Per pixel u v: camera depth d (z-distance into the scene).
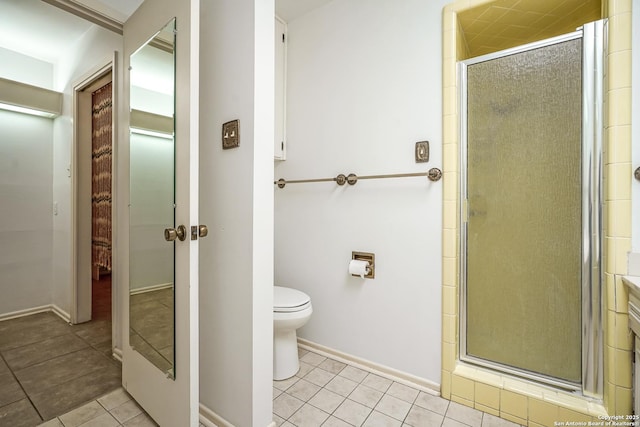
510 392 1.39
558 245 1.38
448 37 1.53
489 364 1.53
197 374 1.15
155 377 1.35
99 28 2.16
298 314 1.68
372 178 1.75
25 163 2.69
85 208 2.54
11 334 2.32
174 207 1.24
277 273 2.26
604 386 1.27
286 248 2.20
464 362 1.60
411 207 1.67
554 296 1.39
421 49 1.63
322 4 1.98
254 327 1.23
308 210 2.08
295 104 2.14
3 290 2.60
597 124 1.29
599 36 1.28
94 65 2.23
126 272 1.60
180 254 1.19
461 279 1.59
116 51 1.91
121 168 1.74
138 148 1.49
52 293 2.84
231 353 1.31
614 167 1.20
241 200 1.26
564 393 1.35
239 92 1.27
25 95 2.52
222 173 1.35
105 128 2.53
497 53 1.48
